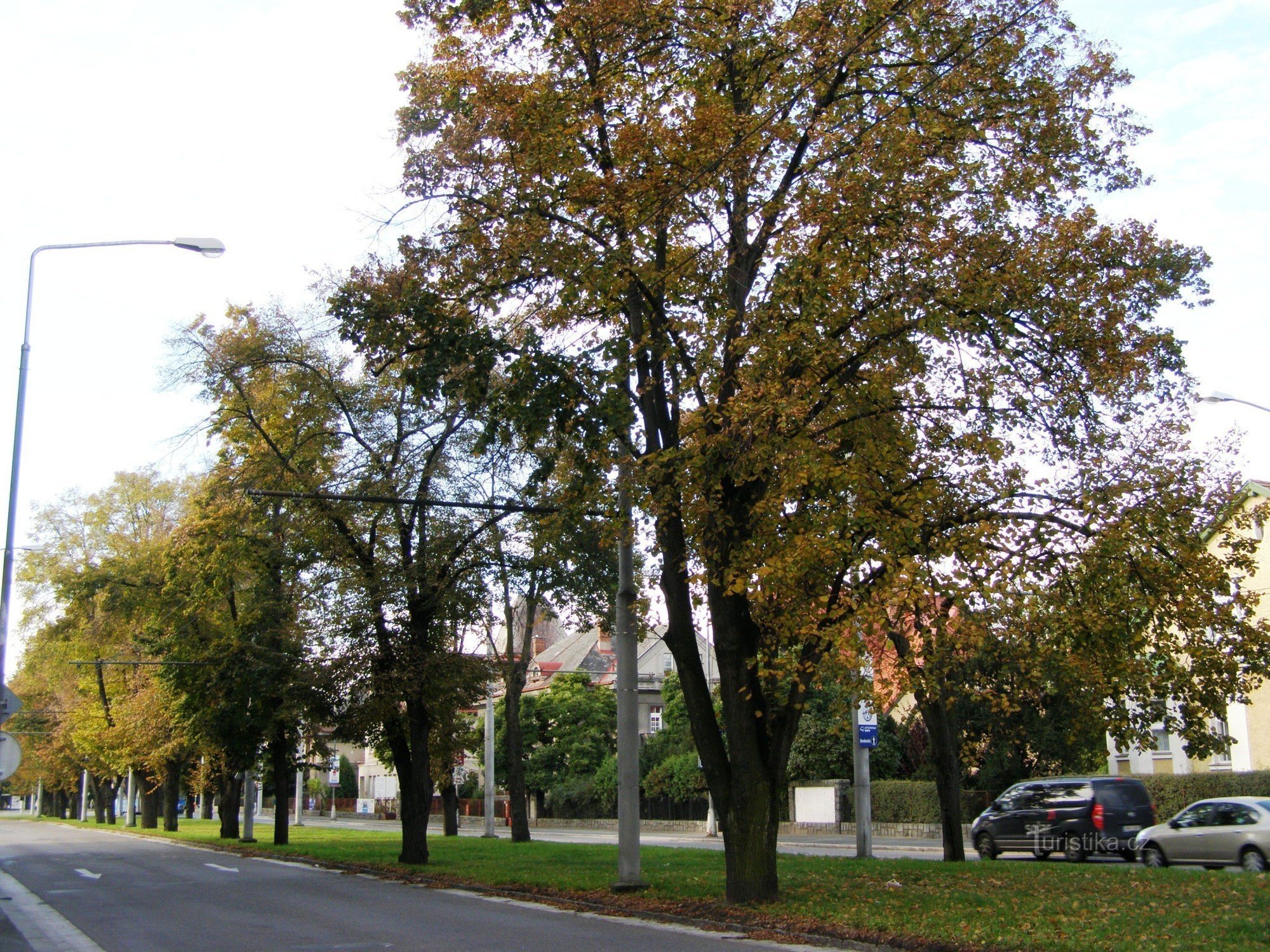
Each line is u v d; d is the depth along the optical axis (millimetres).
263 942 13188
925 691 14602
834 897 15141
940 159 14812
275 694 31375
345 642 26531
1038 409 14805
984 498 14500
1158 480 14422
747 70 15875
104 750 54312
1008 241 14438
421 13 17844
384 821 80188
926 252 13906
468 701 27562
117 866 28516
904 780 45781
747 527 14539
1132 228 14664
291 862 29875
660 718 74250
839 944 12016
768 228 15430
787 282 14133
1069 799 24688
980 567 13602
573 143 16062
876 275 14172
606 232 15906
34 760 75688
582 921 14992
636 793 17891
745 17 15375
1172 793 32938
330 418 26453
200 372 27500
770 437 13414
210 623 35938
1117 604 14688
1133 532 14242
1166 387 15039
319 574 27016
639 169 15383
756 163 15188
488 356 16750
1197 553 14453
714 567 14797
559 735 65312
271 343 26562
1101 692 15133
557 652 91812
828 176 14750
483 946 12406
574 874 20891
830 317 13789
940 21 15297
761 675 13609
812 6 15055
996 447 13539
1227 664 14328
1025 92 15164
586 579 26828
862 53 15000
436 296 16953
